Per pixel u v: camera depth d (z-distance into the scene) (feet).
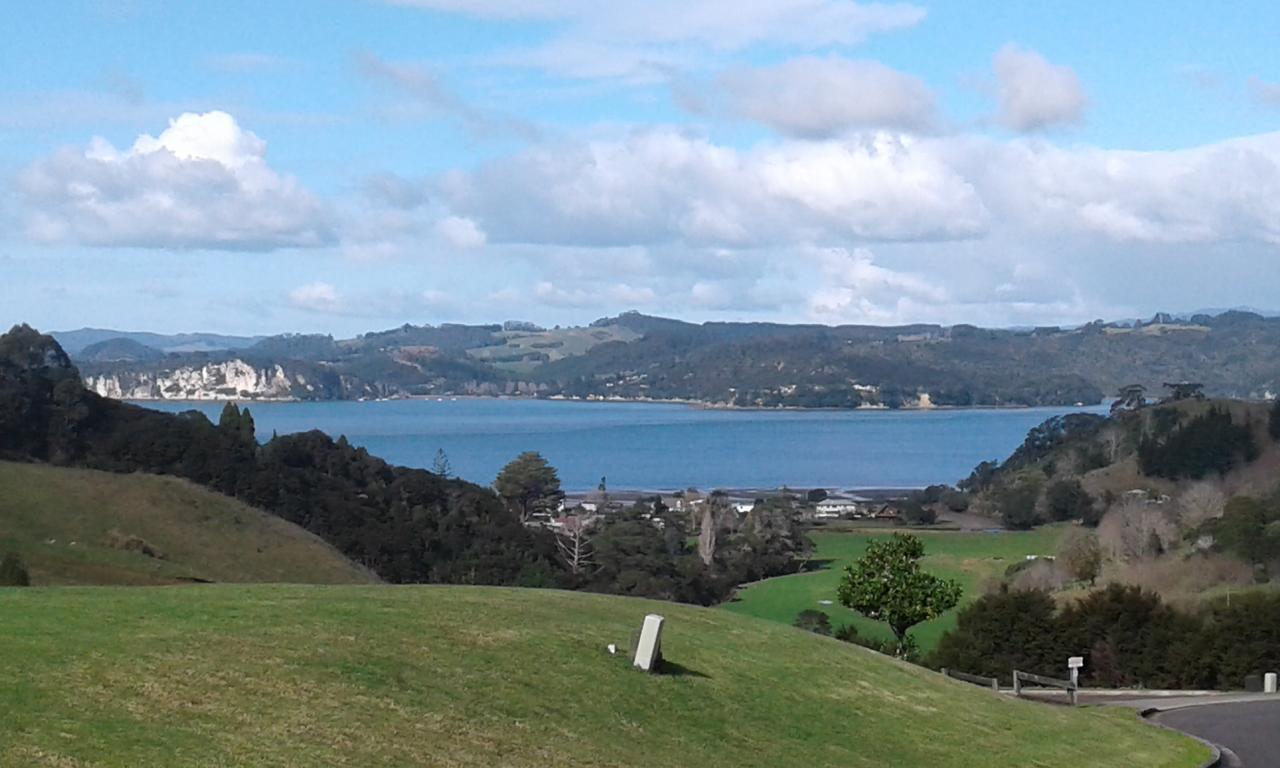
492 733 39.88
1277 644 115.75
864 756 48.11
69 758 30.63
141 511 190.80
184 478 227.61
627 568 240.94
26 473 193.57
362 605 54.60
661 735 44.50
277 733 35.70
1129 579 206.59
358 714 38.83
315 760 34.12
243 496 233.55
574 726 42.75
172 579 159.74
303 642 45.47
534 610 59.06
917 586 105.50
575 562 246.27
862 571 106.83
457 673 45.37
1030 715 63.46
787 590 238.27
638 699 47.80
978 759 51.52
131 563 163.84
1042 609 126.52
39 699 34.91
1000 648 125.59
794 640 66.44
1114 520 237.66
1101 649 123.34
